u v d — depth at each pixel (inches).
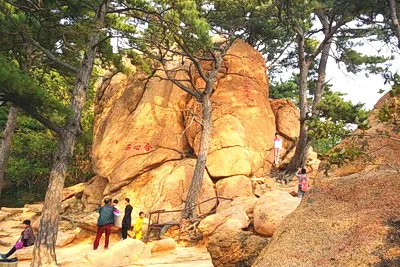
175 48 824.3
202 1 714.8
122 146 796.6
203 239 547.2
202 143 671.8
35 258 444.8
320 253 201.6
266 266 210.2
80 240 617.9
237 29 820.6
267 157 786.2
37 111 502.3
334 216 228.4
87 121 1122.7
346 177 273.0
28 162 1053.8
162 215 658.2
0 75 402.6
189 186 700.7
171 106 813.2
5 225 773.9
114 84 917.2
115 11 587.8
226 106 780.0
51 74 943.0
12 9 552.1
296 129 884.6
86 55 534.6
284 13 804.0
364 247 187.8
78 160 1088.2
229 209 520.7
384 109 219.9
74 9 552.1
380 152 284.5
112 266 463.8
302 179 613.0
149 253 502.0
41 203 1022.4
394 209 207.3
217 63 725.9
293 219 245.1
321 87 831.7
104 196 772.0
